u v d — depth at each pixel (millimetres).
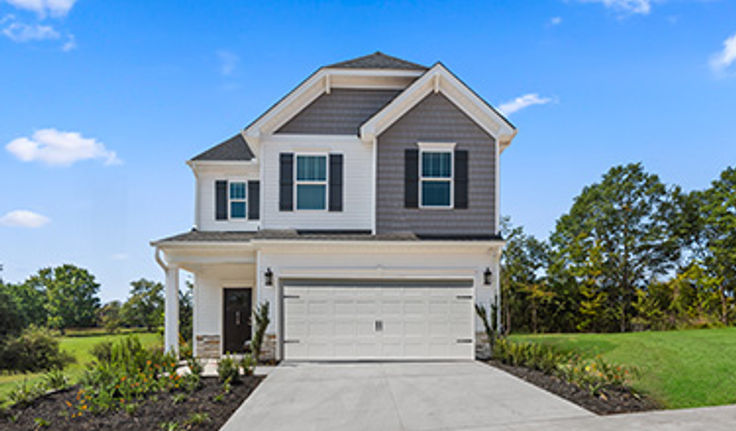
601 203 35031
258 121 15539
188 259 14969
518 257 33594
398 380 11625
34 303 59219
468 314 14508
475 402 9703
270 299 14242
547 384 11031
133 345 12250
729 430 7840
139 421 8680
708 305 28625
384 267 14461
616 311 32844
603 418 8625
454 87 15484
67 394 10594
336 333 14305
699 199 33406
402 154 15453
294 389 10836
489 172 15570
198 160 18453
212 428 8422
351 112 16156
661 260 33688
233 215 18656
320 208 15734
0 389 13062
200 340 17703
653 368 11891
